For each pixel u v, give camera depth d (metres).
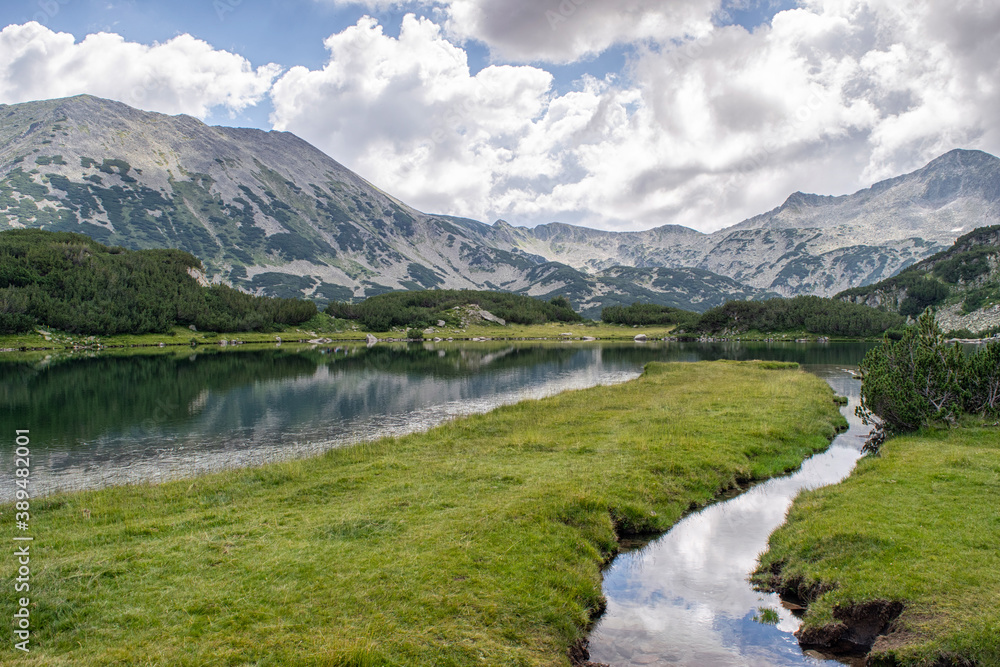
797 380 55.88
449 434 33.06
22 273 133.88
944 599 12.34
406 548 15.52
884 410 30.78
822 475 26.19
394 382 69.19
